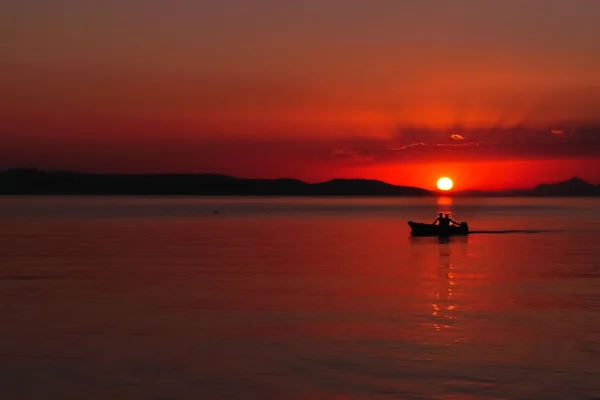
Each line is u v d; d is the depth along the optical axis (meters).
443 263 46.97
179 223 109.69
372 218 134.38
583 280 38.09
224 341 23.66
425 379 19.42
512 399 17.88
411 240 70.44
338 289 34.75
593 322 26.48
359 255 53.16
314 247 61.34
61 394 18.30
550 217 144.88
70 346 22.91
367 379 19.45
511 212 186.62
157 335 24.48
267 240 70.75
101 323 26.39
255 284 36.56
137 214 150.88
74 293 33.50
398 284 36.47
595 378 19.47
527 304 30.31
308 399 17.92
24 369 20.39
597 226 102.81
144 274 41.00
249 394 18.28
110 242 67.56
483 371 20.11
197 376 19.75
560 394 18.22
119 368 20.48
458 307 29.62
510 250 57.66
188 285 36.19
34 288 35.16
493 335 24.38
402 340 23.70
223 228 95.12
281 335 24.50
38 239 71.75
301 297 32.28
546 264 46.31
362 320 26.94
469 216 152.62
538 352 22.11
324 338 24.03
